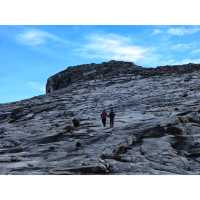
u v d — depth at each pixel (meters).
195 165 29.44
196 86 67.50
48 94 89.38
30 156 35.28
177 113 46.38
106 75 99.94
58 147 37.22
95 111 59.81
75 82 102.06
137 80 85.31
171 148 32.53
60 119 57.09
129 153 31.94
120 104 62.56
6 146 43.25
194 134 36.00
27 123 58.41
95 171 27.14
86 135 40.88
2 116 70.12
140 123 42.34
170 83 75.00
